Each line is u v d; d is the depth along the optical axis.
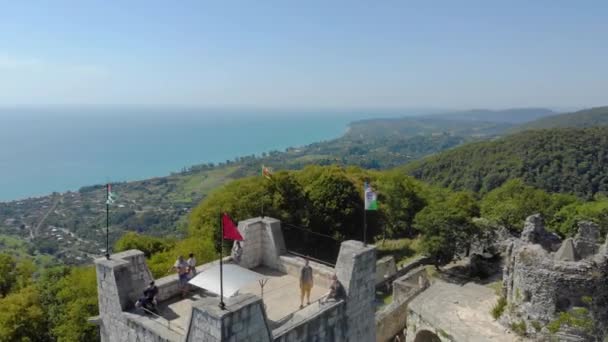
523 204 76.62
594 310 31.64
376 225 74.75
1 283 49.75
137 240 60.38
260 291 19.16
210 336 12.27
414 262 64.56
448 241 60.53
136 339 15.71
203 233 57.91
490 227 67.19
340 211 67.56
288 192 66.69
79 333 39.12
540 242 40.91
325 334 16.00
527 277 33.72
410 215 85.94
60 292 45.72
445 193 99.44
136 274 17.16
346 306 16.88
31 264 53.97
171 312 16.94
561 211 75.69
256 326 13.02
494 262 62.19
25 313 40.97
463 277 58.47
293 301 18.23
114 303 16.52
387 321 41.34
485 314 37.19
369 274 17.75
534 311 33.16
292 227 64.38
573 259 35.06
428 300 40.19
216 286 15.15
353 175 86.62
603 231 67.38
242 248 21.34
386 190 83.25
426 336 39.50
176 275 18.88
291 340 14.52
